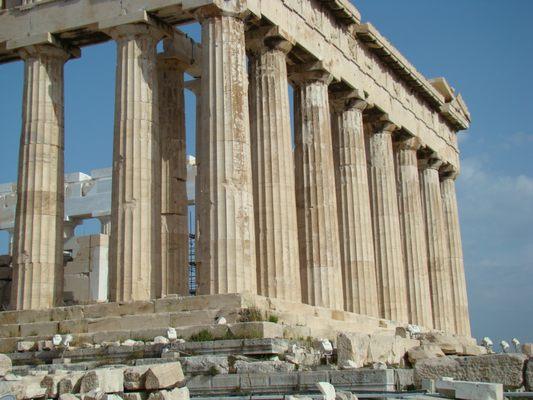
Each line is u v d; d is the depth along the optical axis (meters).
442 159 50.16
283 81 31.80
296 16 33.12
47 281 30.17
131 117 29.02
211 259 26.69
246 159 27.80
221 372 19.12
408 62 43.88
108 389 14.91
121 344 23.09
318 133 34.44
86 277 43.88
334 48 36.31
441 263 48.56
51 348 24.44
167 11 29.61
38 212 30.56
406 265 44.50
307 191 33.97
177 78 35.94
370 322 33.88
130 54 29.62
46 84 31.73
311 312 29.19
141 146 28.84
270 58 31.69
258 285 30.06
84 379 14.83
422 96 47.69
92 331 25.95
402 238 44.88
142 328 25.23
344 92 38.16
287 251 30.17
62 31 31.19
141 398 14.84
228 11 28.62
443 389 15.04
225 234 26.75
